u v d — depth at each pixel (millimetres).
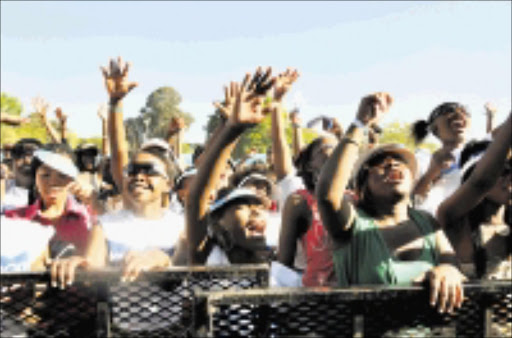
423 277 2449
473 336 2262
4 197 5195
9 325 2197
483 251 3199
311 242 3525
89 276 2199
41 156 3533
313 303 2146
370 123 2625
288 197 3850
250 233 3254
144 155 3418
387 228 2803
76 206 3625
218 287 2338
